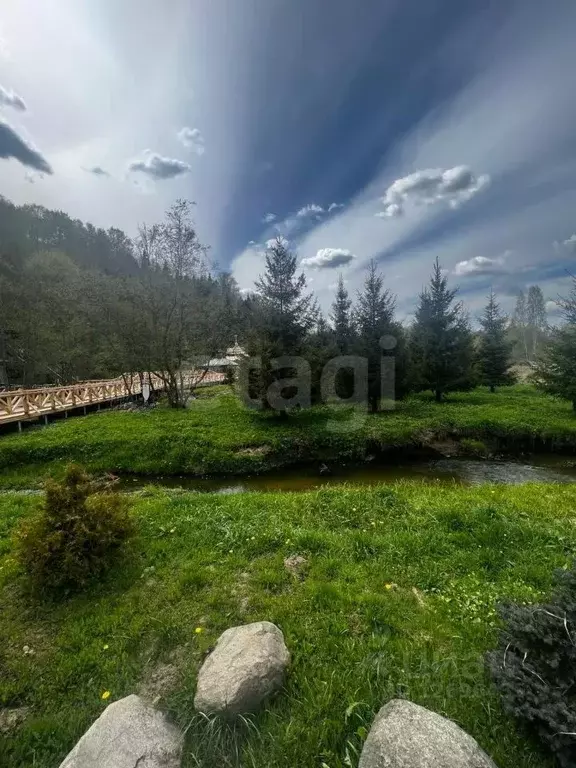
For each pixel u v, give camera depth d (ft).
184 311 71.67
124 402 84.99
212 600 13.97
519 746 7.97
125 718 8.50
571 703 7.45
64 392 66.13
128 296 71.41
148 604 13.96
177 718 9.18
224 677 9.37
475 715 8.79
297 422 53.83
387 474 39.73
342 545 17.76
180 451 43.14
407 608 13.28
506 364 86.63
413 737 6.95
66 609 13.85
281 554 17.19
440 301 70.03
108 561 15.93
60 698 10.35
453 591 14.26
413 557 16.83
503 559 16.52
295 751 8.17
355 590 14.32
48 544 14.38
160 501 24.64
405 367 61.77
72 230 212.43
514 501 23.86
